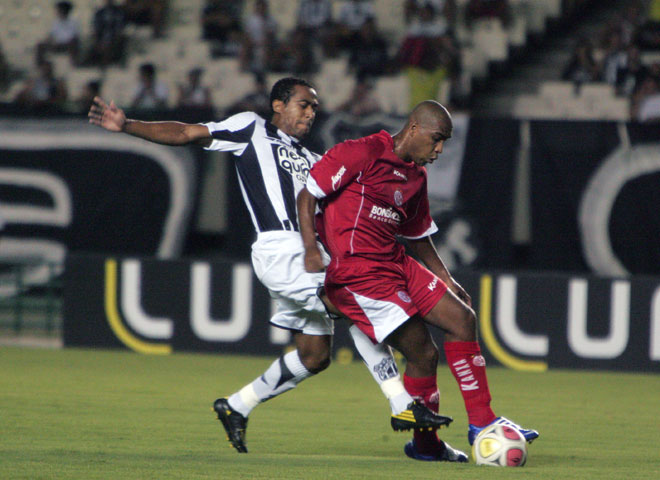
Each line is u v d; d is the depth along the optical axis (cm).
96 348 3512
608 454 1762
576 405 2520
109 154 4200
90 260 3512
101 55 5503
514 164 3922
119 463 1422
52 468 1354
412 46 5016
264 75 5169
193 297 3428
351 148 1584
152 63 5484
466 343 1575
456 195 3953
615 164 3888
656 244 3884
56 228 4238
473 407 1576
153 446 1753
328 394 2611
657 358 3206
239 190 4119
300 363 1723
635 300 3216
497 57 5412
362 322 1602
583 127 3894
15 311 4209
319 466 1439
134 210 4206
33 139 4225
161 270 3453
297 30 5250
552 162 3912
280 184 1727
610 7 5875
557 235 3934
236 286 3397
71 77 5366
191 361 3256
